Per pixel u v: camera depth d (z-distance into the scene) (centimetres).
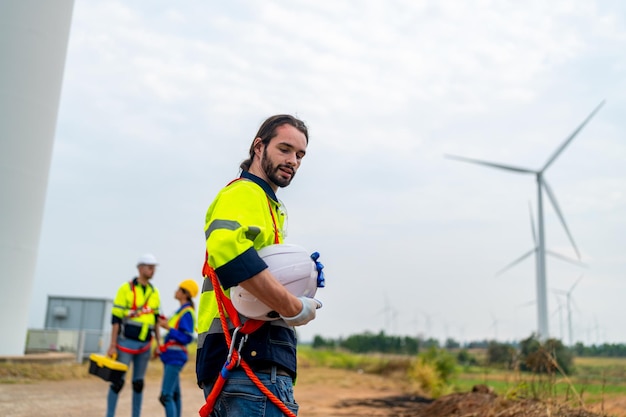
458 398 873
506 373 925
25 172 1545
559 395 738
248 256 231
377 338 3206
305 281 249
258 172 272
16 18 1548
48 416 859
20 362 1463
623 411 653
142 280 792
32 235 1562
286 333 252
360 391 1501
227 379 241
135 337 768
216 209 250
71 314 2003
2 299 1495
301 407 1139
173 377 740
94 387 1280
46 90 1597
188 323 748
